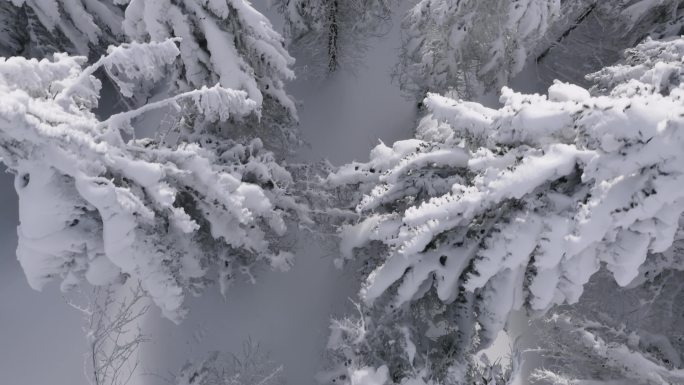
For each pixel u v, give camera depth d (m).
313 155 12.02
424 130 9.39
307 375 10.01
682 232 6.99
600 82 8.00
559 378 8.11
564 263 5.44
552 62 13.56
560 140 5.31
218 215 7.41
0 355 9.55
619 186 4.68
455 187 5.68
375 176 7.89
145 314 9.76
